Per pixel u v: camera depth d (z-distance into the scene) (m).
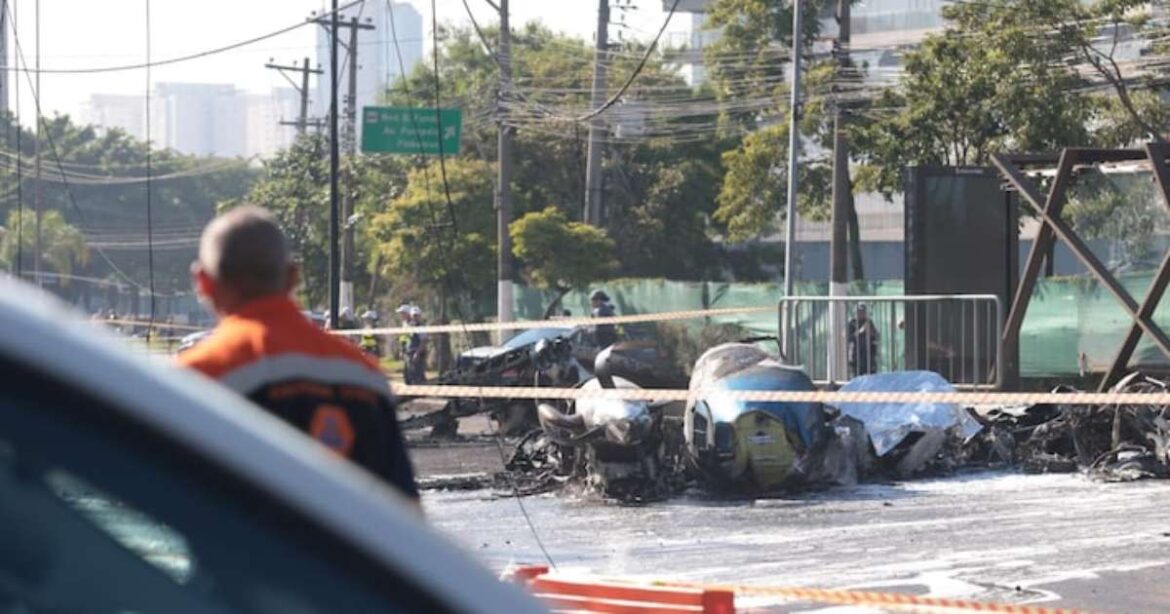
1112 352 92.94
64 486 5.41
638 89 190.50
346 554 5.57
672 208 192.12
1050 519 47.56
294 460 5.57
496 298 155.12
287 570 5.52
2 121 166.00
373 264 175.25
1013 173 67.06
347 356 14.64
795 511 49.75
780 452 52.12
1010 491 53.53
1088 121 132.12
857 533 45.31
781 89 171.00
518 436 73.00
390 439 14.74
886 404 57.47
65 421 5.42
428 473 60.41
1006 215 75.56
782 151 159.88
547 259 146.38
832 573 39.06
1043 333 95.88
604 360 54.78
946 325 72.44
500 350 78.56
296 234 198.12
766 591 32.94
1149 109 129.88
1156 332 62.00
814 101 134.62
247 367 14.08
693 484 53.56
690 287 131.88
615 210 190.50
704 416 52.28
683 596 27.81
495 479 56.59
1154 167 62.75
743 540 44.34
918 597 35.19
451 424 74.44
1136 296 93.50
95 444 5.44
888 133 131.50
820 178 159.62
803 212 163.50
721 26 178.88
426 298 164.38
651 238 190.12
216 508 5.51
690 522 47.84
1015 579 38.06
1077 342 94.62
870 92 133.38
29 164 195.12
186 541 5.48
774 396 51.56
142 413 5.42
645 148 194.50
